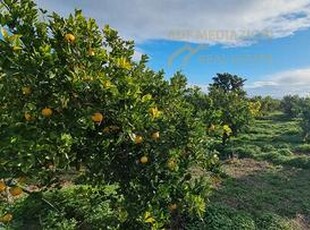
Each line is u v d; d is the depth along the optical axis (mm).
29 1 3402
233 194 8719
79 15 3781
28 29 3365
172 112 4598
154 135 3939
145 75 4691
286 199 8727
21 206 6164
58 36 3535
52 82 3418
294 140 18000
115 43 4449
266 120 28969
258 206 8016
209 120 4785
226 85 40219
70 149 3820
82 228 5227
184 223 6332
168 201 4352
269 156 13812
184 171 4422
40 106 3471
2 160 3287
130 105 3662
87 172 4164
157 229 4066
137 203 4094
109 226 4305
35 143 3371
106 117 3670
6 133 3377
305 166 12508
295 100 29969
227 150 14500
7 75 3211
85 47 3729
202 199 4301
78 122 3525
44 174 3809
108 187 5246
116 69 3812
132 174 4027
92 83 3488
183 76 5086
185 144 4273
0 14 3285
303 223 7492
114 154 3980
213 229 6285
